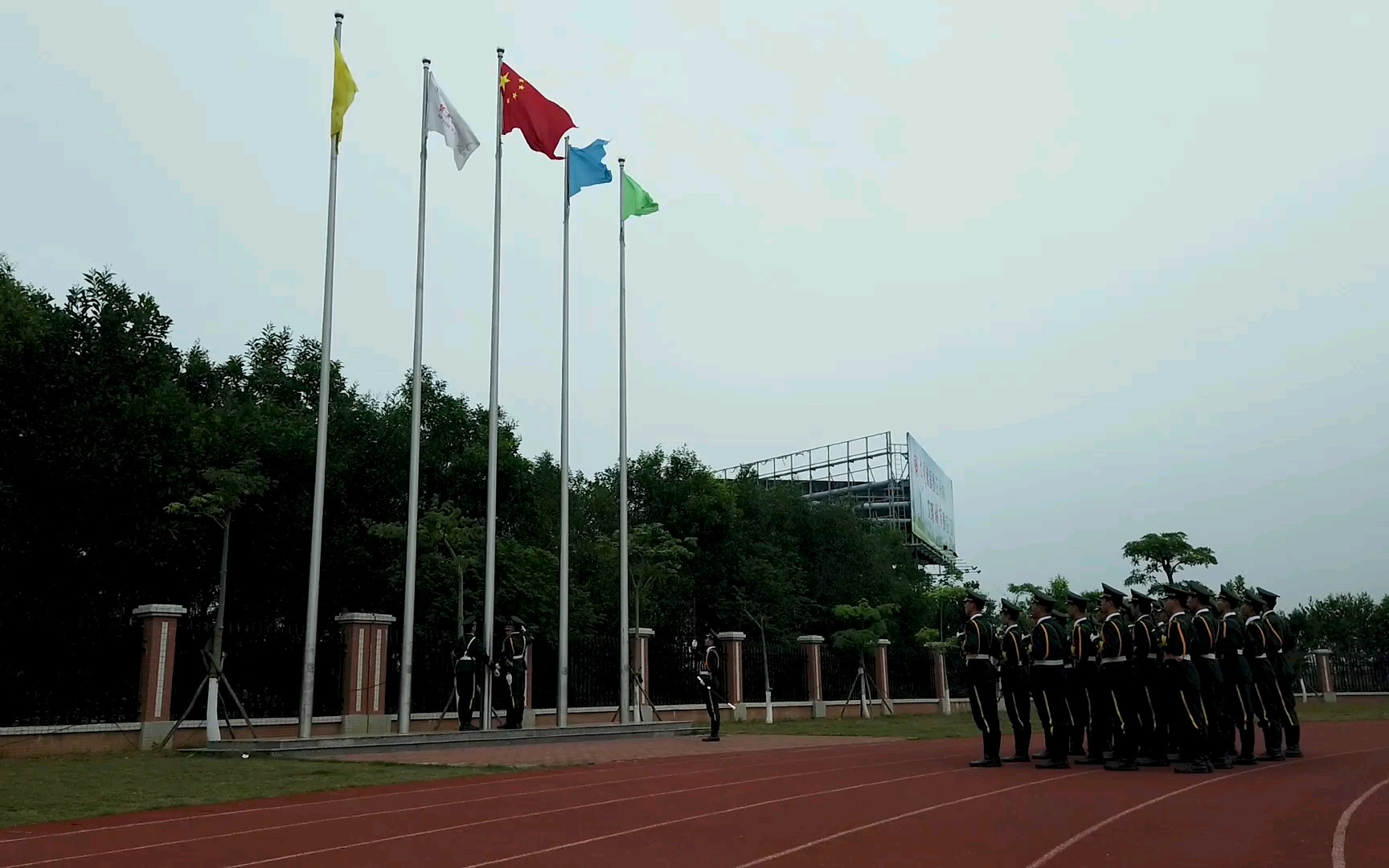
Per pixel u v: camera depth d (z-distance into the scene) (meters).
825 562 43.78
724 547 39.31
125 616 21.38
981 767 14.38
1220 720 14.30
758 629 37.97
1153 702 14.15
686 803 10.94
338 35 19.91
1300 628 45.84
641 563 32.22
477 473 28.70
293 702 21.38
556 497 36.00
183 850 8.59
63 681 18.23
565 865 7.60
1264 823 8.91
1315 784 11.66
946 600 41.34
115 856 8.33
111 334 21.14
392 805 11.30
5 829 9.89
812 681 33.41
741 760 16.44
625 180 25.80
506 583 25.72
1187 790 11.25
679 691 29.39
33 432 19.48
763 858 7.73
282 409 27.47
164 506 21.11
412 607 19.30
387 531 24.42
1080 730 15.81
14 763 16.16
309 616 17.94
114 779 13.91
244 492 21.39
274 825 9.94
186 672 20.20
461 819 10.09
